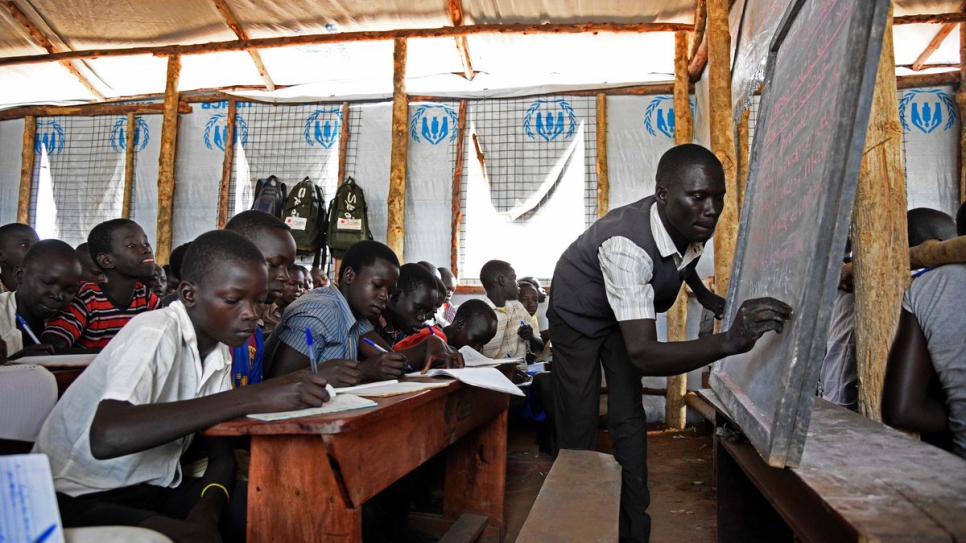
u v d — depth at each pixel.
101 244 3.06
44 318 2.71
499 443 2.38
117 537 0.83
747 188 1.90
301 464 1.26
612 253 2.06
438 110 5.93
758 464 1.43
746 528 1.75
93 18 5.86
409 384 1.67
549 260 5.70
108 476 1.39
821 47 1.22
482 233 5.76
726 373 1.75
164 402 1.31
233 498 1.53
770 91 1.83
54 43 6.18
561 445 2.55
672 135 5.65
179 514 1.48
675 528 2.71
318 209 5.71
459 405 1.92
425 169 5.87
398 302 2.85
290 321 2.11
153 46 6.18
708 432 4.88
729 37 3.67
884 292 2.13
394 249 5.35
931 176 5.39
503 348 4.48
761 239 1.57
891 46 2.20
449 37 5.72
